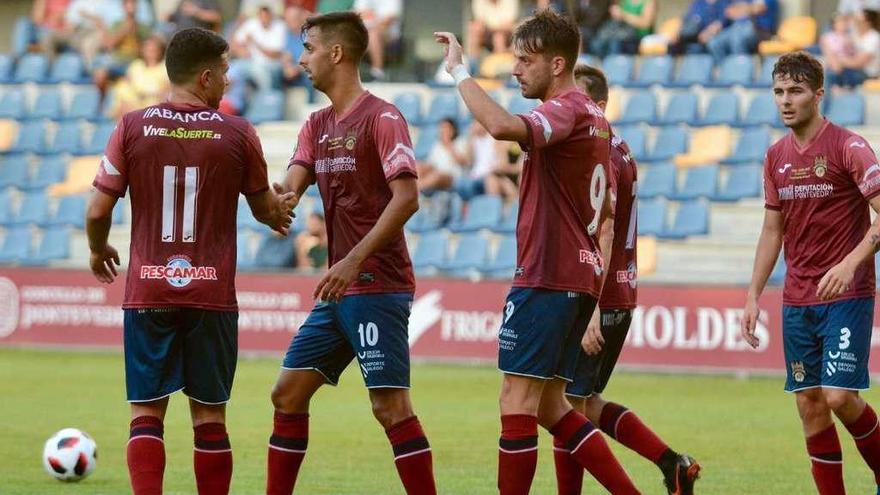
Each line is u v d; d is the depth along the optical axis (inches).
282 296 1962.4
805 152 802.2
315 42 747.4
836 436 816.9
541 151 711.1
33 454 1095.0
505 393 723.4
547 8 736.3
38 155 2529.5
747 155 2224.4
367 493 919.0
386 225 713.0
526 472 713.0
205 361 715.4
